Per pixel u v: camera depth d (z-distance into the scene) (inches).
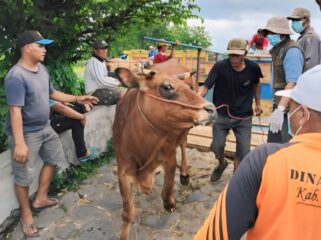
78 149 186.2
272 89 153.9
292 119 57.4
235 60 158.7
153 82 119.7
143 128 125.3
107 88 218.5
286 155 51.4
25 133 142.9
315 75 52.9
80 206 165.5
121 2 197.8
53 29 193.5
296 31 193.8
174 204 162.1
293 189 49.6
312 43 186.7
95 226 151.6
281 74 147.2
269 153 52.5
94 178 190.9
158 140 126.9
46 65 216.5
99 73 213.3
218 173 187.6
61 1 189.3
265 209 50.9
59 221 154.4
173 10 230.2
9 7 176.7
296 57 139.9
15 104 132.7
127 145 133.1
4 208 145.4
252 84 170.7
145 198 173.5
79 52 230.4
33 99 139.5
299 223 49.4
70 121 179.3
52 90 162.7
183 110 116.3
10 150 148.3
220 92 172.2
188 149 230.7
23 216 145.9
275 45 148.6
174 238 144.5
